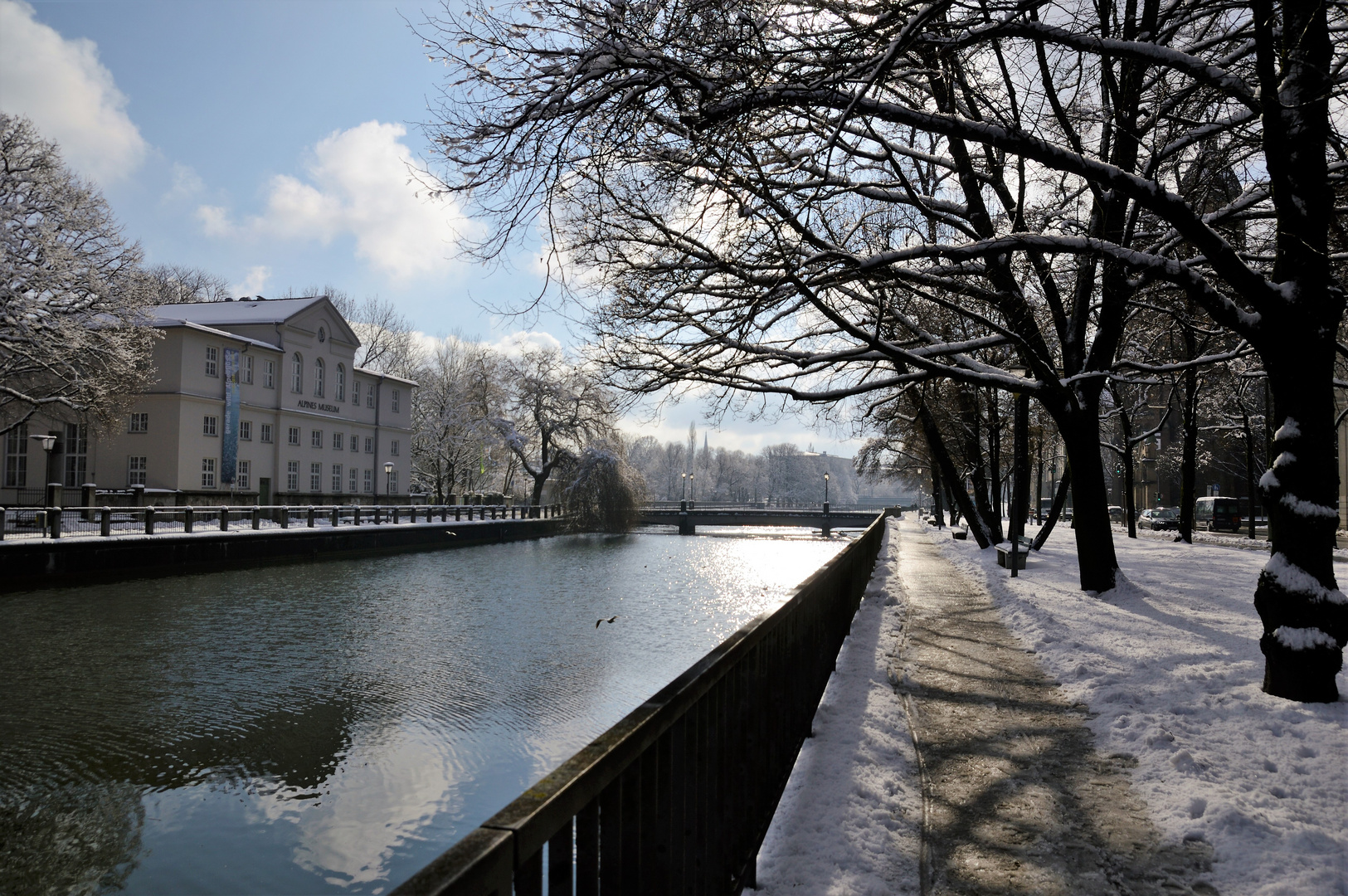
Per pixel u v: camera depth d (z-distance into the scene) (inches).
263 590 1099.3
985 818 175.6
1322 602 252.1
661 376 493.4
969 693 290.2
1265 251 492.7
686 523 3043.8
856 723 245.1
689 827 116.6
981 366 534.9
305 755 489.4
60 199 1253.1
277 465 1989.4
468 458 2837.1
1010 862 153.9
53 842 372.8
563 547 2130.9
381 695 616.1
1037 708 269.3
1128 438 1277.1
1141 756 213.8
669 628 935.7
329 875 348.2
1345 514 1258.6
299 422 2074.3
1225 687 273.9
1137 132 427.5
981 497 1027.9
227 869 350.3
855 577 465.7
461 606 1047.6
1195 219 284.4
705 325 465.4
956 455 1357.0
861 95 272.7
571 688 655.8
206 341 1739.7
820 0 315.6
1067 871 150.0
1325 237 275.4
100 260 1325.0
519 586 1272.1
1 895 325.1
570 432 2522.1
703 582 1405.0
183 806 415.2
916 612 498.0
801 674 219.8
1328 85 273.6
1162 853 157.6
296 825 394.9
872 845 158.2
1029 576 668.1
